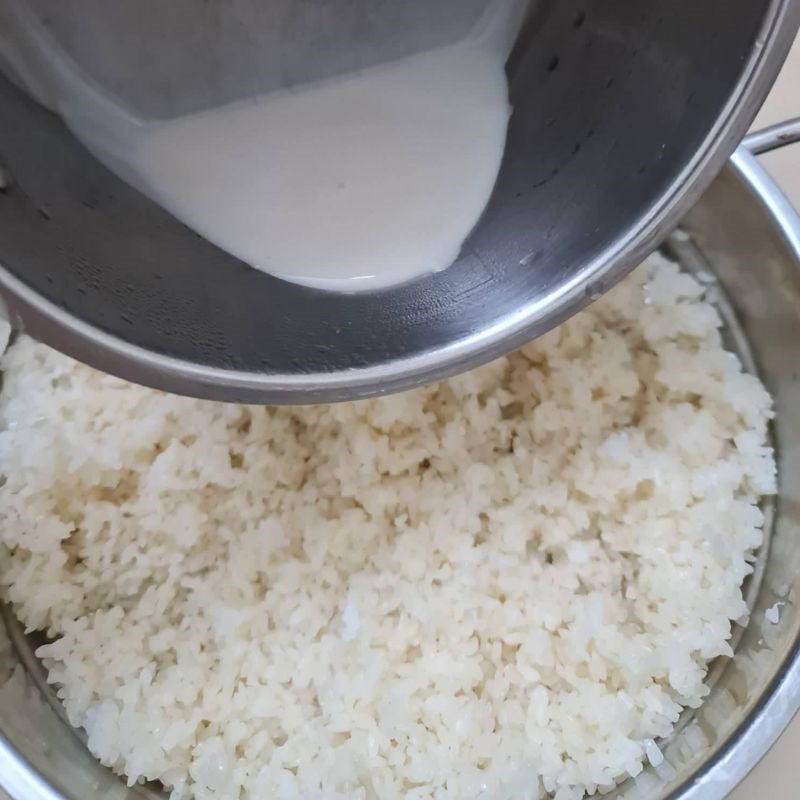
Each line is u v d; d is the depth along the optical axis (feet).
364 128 0.77
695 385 0.99
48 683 0.89
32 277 0.56
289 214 0.74
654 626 0.91
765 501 0.96
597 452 0.97
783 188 1.04
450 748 0.85
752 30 0.61
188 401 0.98
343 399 0.64
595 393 1.01
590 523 0.96
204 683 0.88
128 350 0.58
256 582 0.93
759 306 0.97
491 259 0.73
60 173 0.64
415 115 0.77
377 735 0.85
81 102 0.68
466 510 0.95
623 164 0.69
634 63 0.69
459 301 0.71
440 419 1.01
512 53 0.78
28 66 0.65
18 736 0.76
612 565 0.94
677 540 0.93
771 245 0.90
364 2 0.71
